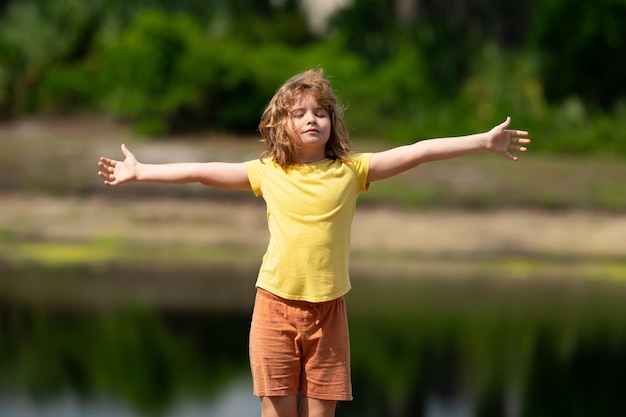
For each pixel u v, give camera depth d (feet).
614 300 68.33
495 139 23.76
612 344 54.90
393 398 43.93
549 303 66.74
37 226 90.27
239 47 141.59
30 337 53.67
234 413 40.78
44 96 146.92
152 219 92.32
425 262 82.69
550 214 95.40
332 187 23.38
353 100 137.49
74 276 72.54
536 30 151.43
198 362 49.06
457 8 164.86
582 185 103.76
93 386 44.55
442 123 135.13
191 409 41.14
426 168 106.83
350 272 77.15
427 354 51.96
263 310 23.54
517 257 86.17
